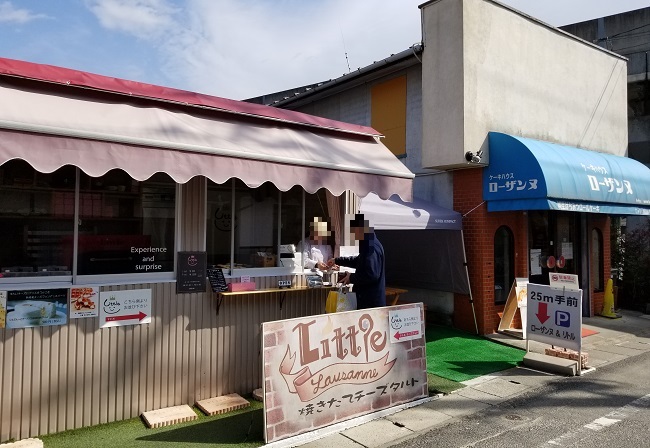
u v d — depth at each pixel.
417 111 10.60
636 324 11.26
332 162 5.98
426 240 10.27
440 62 9.59
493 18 9.70
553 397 6.26
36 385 4.75
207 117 5.86
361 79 11.77
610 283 12.12
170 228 5.71
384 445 4.80
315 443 4.80
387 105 11.41
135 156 4.54
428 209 9.34
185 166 4.82
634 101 18.47
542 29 10.70
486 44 9.54
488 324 9.42
